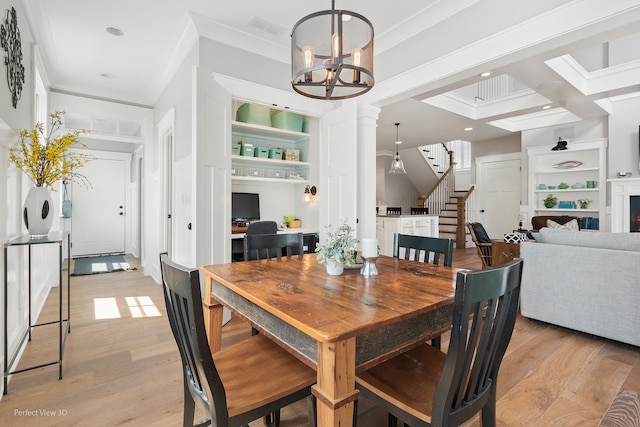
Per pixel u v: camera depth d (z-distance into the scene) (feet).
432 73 9.11
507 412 5.53
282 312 3.44
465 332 2.95
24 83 8.43
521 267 3.52
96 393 5.99
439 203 29.50
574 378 6.62
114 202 21.72
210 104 9.00
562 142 19.52
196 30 9.56
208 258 8.92
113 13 9.09
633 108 16.94
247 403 3.51
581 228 18.74
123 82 13.69
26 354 7.47
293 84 6.15
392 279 4.91
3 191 6.45
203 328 3.17
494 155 25.34
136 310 10.56
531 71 11.89
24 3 8.21
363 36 5.63
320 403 3.12
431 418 3.19
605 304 8.21
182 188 10.67
